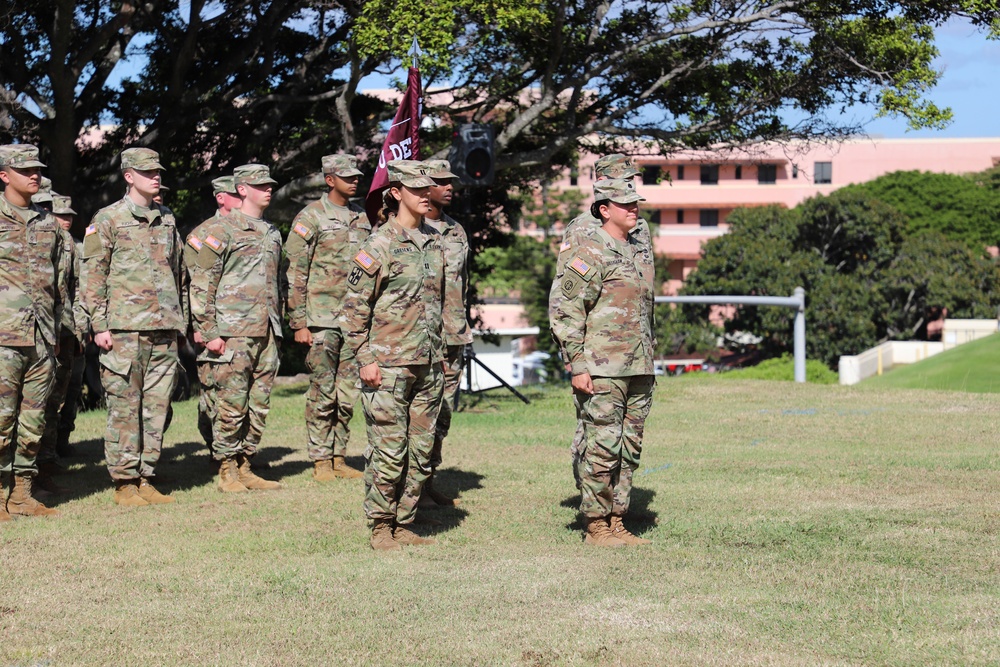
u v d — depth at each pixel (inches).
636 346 265.0
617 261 263.9
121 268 327.9
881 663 184.1
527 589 229.8
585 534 280.1
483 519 303.4
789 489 344.5
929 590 227.9
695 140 765.9
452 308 315.9
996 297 1846.7
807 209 1859.0
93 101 781.3
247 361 348.2
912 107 706.8
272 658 190.9
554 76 740.7
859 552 261.0
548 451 429.1
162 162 762.2
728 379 741.3
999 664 182.9
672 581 235.9
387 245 263.0
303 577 241.8
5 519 305.1
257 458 418.6
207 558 261.7
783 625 204.4
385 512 268.2
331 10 780.6
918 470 378.9
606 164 270.4
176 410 567.2
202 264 345.4
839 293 1749.5
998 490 342.0
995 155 2368.4
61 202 373.1
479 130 548.7
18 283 308.3
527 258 1815.9
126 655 193.3
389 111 814.5
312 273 369.4
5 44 721.6
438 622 209.0
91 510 320.2
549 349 1791.3
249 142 784.9
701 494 336.5
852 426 505.4
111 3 755.4
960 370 1226.6
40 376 315.0
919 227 2143.2
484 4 613.9
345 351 369.7
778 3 704.4
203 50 810.2
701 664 184.7
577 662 186.5
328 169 372.2
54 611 219.5
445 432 321.4
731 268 1830.7
